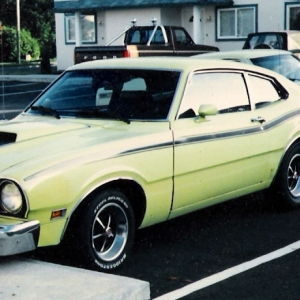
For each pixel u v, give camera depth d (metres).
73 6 31.88
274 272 6.08
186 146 6.59
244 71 7.61
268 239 7.10
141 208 6.34
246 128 7.28
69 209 5.68
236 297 5.51
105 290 5.27
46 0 59.19
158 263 6.36
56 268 5.75
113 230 6.11
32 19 59.44
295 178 8.20
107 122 6.70
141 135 6.31
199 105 6.93
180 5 29.14
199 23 29.23
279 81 8.04
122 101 6.87
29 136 6.21
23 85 28.69
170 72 6.96
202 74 7.12
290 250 6.71
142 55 20.41
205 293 5.60
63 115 6.99
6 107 20.92
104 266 5.98
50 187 5.54
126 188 6.20
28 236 5.48
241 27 29.44
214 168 6.92
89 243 5.83
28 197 5.45
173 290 5.67
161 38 22.31
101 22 32.31
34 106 7.23
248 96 7.55
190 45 22.81
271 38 22.34
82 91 7.17
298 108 8.09
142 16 30.75
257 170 7.50
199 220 7.84
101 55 19.61
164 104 6.72
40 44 57.12
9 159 5.78
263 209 8.28
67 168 5.66
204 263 6.36
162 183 6.39
